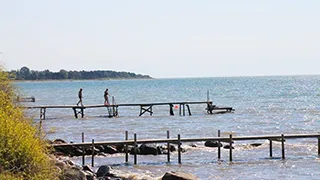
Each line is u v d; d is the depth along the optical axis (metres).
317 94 114.50
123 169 27.75
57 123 55.19
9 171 14.91
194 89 160.62
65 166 18.97
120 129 49.62
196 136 43.31
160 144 35.66
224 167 28.41
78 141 39.84
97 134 45.28
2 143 15.19
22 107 20.25
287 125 52.53
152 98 110.81
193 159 30.77
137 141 29.64
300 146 34.88
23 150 15.45
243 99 101.38
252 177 25.91
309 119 58.94
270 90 140.38
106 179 23.06
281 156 31.47
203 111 72.12
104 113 71.69
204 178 25.73
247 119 59.22
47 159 16.86
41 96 127.75
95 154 31.58
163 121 57.56
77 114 63.97
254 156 31.56
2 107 17.61
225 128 49.91
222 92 134.62
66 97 121.19
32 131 17.02
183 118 61.09
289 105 82.56
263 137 30.88
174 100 101.25
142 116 64.56
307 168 27.89
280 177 25.84
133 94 133.00
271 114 65.94
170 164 29.33
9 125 15.58
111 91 157.75
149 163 29.61
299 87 157.50
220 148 32.12
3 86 19.73
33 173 15.53
